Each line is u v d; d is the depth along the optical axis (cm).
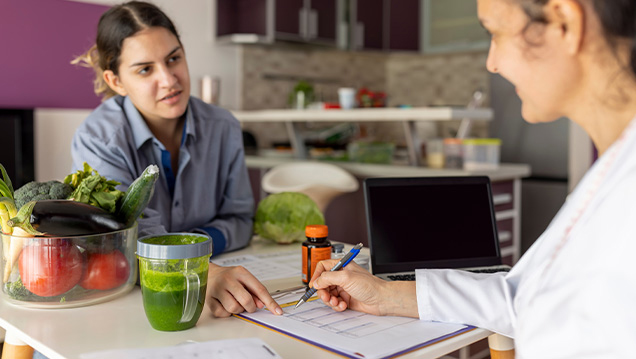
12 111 330
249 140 441
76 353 80
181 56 141
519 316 70
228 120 163
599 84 65
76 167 136
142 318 95
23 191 101
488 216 133
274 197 156
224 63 447
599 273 58
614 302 57
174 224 148
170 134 151
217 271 102
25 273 97
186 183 151
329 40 463
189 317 89
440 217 129
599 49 63
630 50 61
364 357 78
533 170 423
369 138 518
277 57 480
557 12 63
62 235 96
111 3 387
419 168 290
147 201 105
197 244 88
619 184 60
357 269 103
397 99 567
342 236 326
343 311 99
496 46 71
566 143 404
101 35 138
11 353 99
